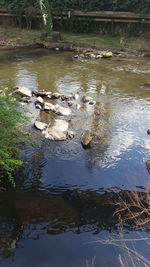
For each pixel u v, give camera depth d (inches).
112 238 96.6
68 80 270.4
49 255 90.0
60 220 103.8
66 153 147.3
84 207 110.9
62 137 160.2
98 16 446.9
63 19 473.1
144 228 101.0
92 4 448.1
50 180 126.6
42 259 88.6
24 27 498.0
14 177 127.2
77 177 129.3
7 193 117.0
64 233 98.2
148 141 160.6
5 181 124.2
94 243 94.7
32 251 91.0
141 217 105.7
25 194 117.0
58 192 119.2
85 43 410.0
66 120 184.9
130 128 175.9
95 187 123.3
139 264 85.9
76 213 107.5
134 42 411.2
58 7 461.7
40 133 165.2
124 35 438.0
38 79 271.6
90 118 189.5
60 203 112.4
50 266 86.4
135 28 430.6
